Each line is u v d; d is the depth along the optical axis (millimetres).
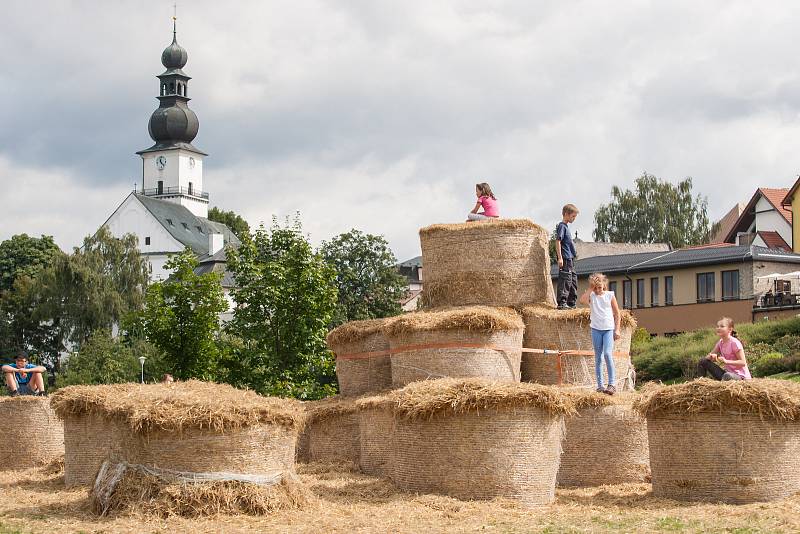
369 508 14789
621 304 66375
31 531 13203
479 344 18328
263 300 35094
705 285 61688
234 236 165000
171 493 14211
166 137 176875
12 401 20719
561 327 19484
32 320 95625
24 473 20062
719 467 15469
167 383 16641
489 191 22172
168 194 173625
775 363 38969
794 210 71000
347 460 19344
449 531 12945
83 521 14008
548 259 21234
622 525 13383
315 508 14781
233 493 14375
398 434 16188
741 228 81312
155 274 142875
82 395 17828
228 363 35312
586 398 17812
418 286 127125
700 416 15570
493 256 20453
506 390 15367
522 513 14453
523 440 15445
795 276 56219
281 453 14992
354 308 85688
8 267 115250
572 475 17828
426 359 18500
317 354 35594
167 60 180250
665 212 105312
